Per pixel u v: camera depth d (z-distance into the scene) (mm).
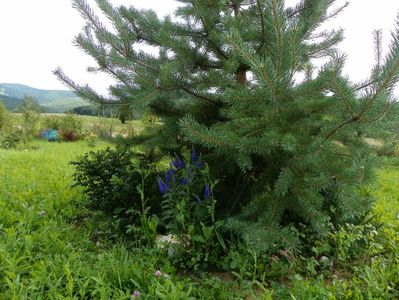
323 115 3219
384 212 4992
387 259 3420
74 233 3768
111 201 4133
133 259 3102
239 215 3506
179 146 4297
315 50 4129
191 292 2752
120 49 3863
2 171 7469
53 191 5574
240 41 2787
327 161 3039
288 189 3330
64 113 23203
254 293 2889
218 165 3865
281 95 2898
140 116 4500
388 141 3559
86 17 3701
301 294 2625
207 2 3719
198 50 4074
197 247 3283
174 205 3547
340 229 3701
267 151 3078
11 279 2676
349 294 2648
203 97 3990
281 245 3305
